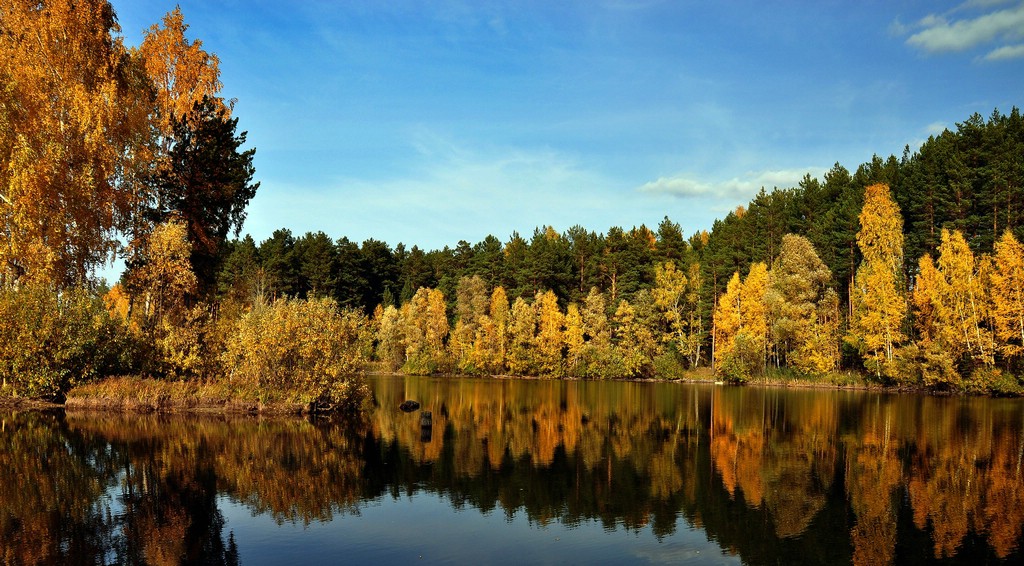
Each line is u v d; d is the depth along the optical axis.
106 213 30.59
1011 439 22.84
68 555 9.87
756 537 11.52
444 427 25.27
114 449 18.67
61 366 28.66
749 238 68.25
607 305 75.81
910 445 21.44
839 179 69.44
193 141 32.56
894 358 47.81
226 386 28.36
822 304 54.56
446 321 75.12
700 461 18.48
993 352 42.66
